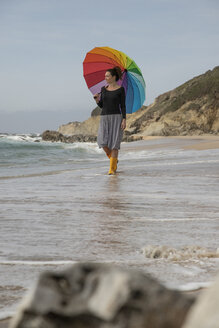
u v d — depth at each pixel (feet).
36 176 27.66
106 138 28.27
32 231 10.58
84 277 2.21
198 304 2.10
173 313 2.07
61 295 2.15
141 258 7.96
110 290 2.13
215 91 282.56
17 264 7.41
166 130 239.91
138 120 316.19
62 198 17.17
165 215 13.29
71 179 25.44
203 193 18.93
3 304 5.18
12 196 17.76
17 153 58.34
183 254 8.03
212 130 270.05
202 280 6.31
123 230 10.85
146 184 22.54
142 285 2.14
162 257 7.98
